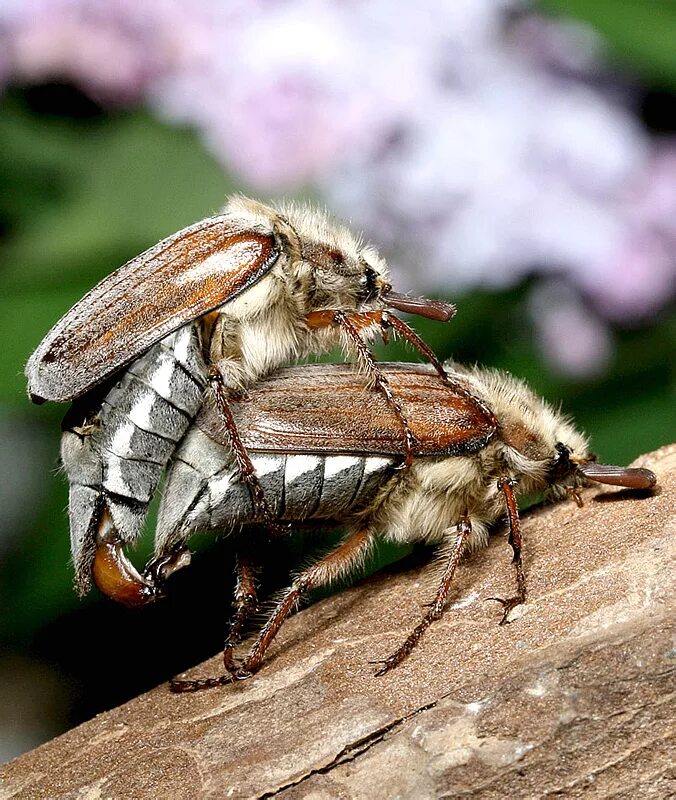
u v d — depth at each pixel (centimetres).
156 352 20
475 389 21
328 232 21
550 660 19
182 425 20
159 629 24
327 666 19
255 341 21
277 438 20
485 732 19
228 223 21
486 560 20
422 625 20
